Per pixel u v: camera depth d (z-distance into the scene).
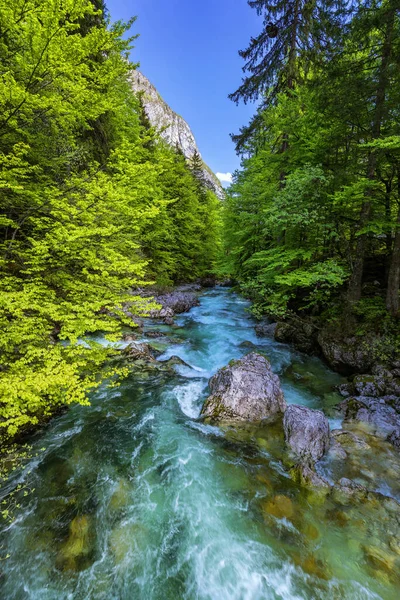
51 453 4.77
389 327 7.71
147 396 6.83
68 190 5.08
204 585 3.00
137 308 5.43
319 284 9.88
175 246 22.11
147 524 3.62
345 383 7.36
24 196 5.38
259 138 13.28
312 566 3.14
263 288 10.77
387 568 3.09
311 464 4.56
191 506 3.88
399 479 4.32
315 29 8.80
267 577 3.05
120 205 4.83
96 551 3.27
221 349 10.30
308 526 3.58
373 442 5.12
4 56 4.93
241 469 4.52
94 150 11.61
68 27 4.32
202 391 7.14
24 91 4.13
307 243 9.84
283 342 10.86
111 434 5.37
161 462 4.67
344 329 8.66
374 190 8.73
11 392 3.45
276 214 8.62
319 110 8.34
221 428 5.55
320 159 9.10
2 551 3.19
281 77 12.15
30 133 5.90
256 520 3.68
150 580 3.03
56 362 4.09
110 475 4.38
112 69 6.38
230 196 15.02
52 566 3.08
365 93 7.23
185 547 3.36
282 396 6.30
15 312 3.99
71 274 5.61
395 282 7.89
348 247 8.89
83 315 4.60
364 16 6.90
